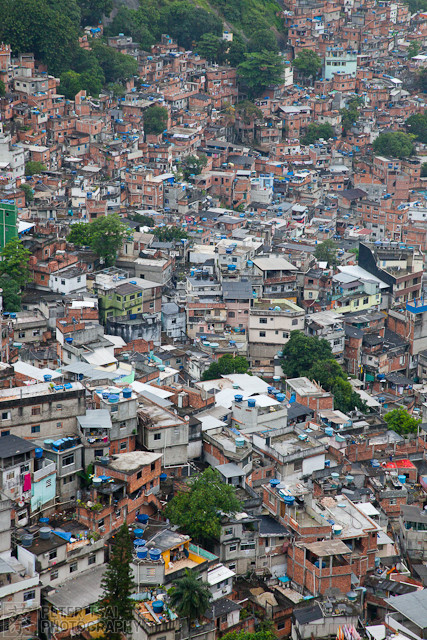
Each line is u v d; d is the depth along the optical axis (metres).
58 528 144.12
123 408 160.00
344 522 154.75
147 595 136.38
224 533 148.62
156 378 193.88
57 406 157.62
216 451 167.75
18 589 132.00
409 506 168.00
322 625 138.62
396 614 137.38
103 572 137.12
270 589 148.38
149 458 154.88
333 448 177.12
